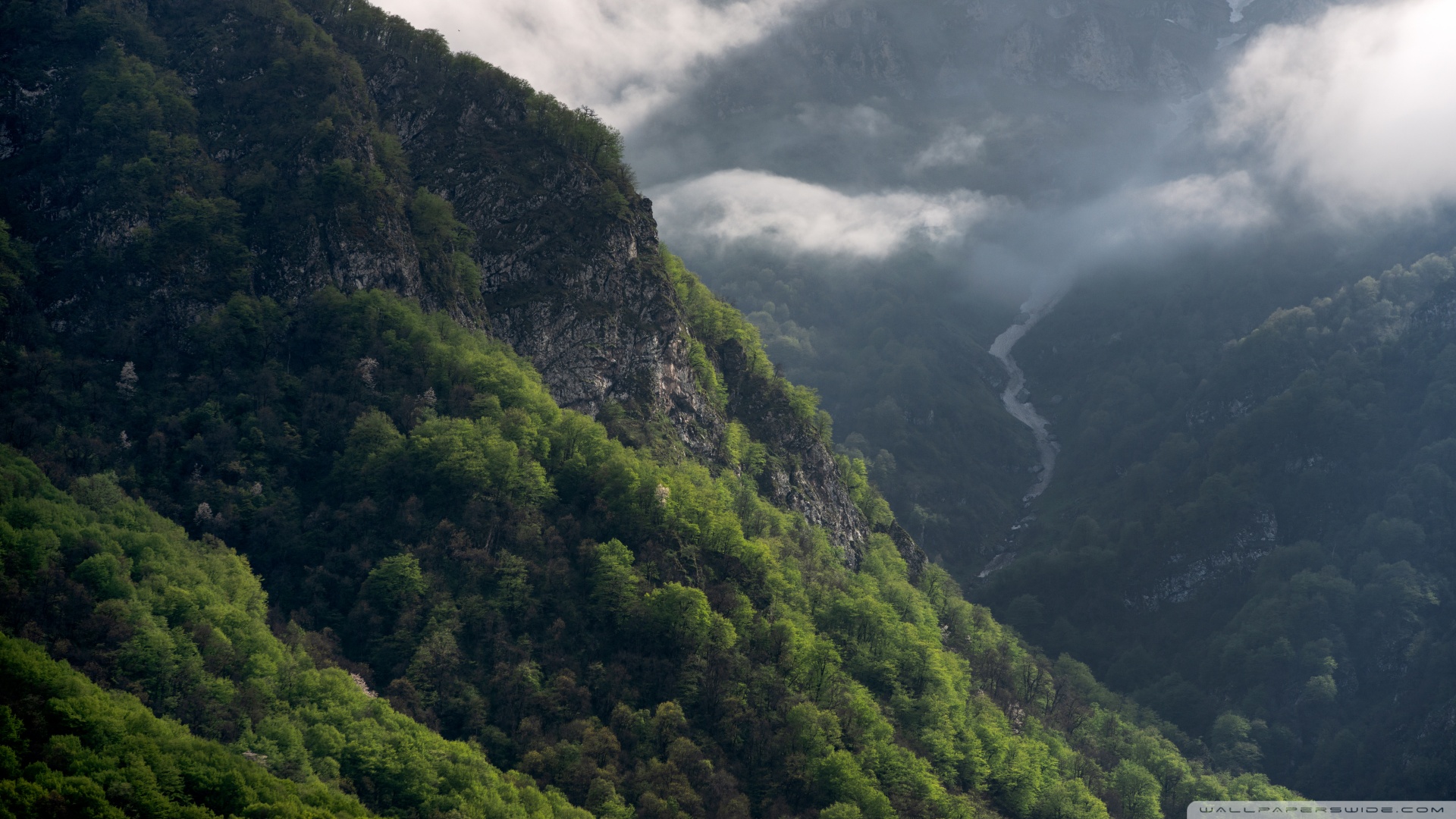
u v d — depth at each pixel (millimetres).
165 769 194875
